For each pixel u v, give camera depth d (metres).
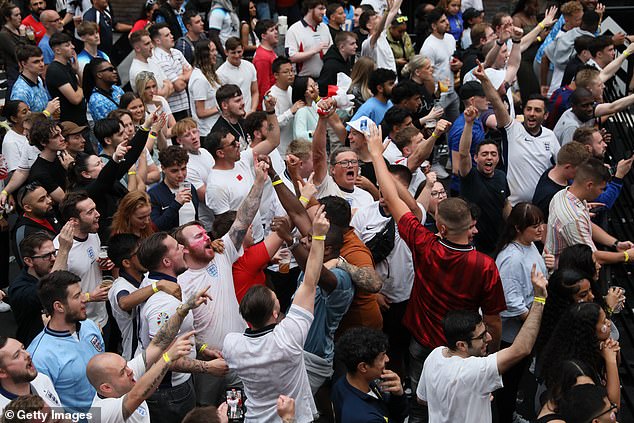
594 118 13.47
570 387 7.03
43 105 14.50
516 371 9.19
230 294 8.56
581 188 9.95
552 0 20.02
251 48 19.97
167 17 19.11
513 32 13.66
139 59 15.47
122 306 8.27
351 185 10.59
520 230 9.38
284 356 7.13
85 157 11.12
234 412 7.84
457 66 17.22
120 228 9.69
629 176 14.40
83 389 7.50
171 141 14.12
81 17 19.92
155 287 8.13
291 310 7.24
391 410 7.44
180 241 8.39
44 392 6.97
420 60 15.47
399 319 9.70
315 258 7.26
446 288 8.18
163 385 7.88
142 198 9.67
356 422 7.13
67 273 7.59
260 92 17.14
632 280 12.20
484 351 7.29
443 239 8.20
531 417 9.65
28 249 9.05
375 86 13.98
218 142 10.66
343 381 7.42
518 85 17.69
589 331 7.67
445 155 16.27
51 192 11.24
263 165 8.61
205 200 11.18
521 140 12.27
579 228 9.97
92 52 16.73
